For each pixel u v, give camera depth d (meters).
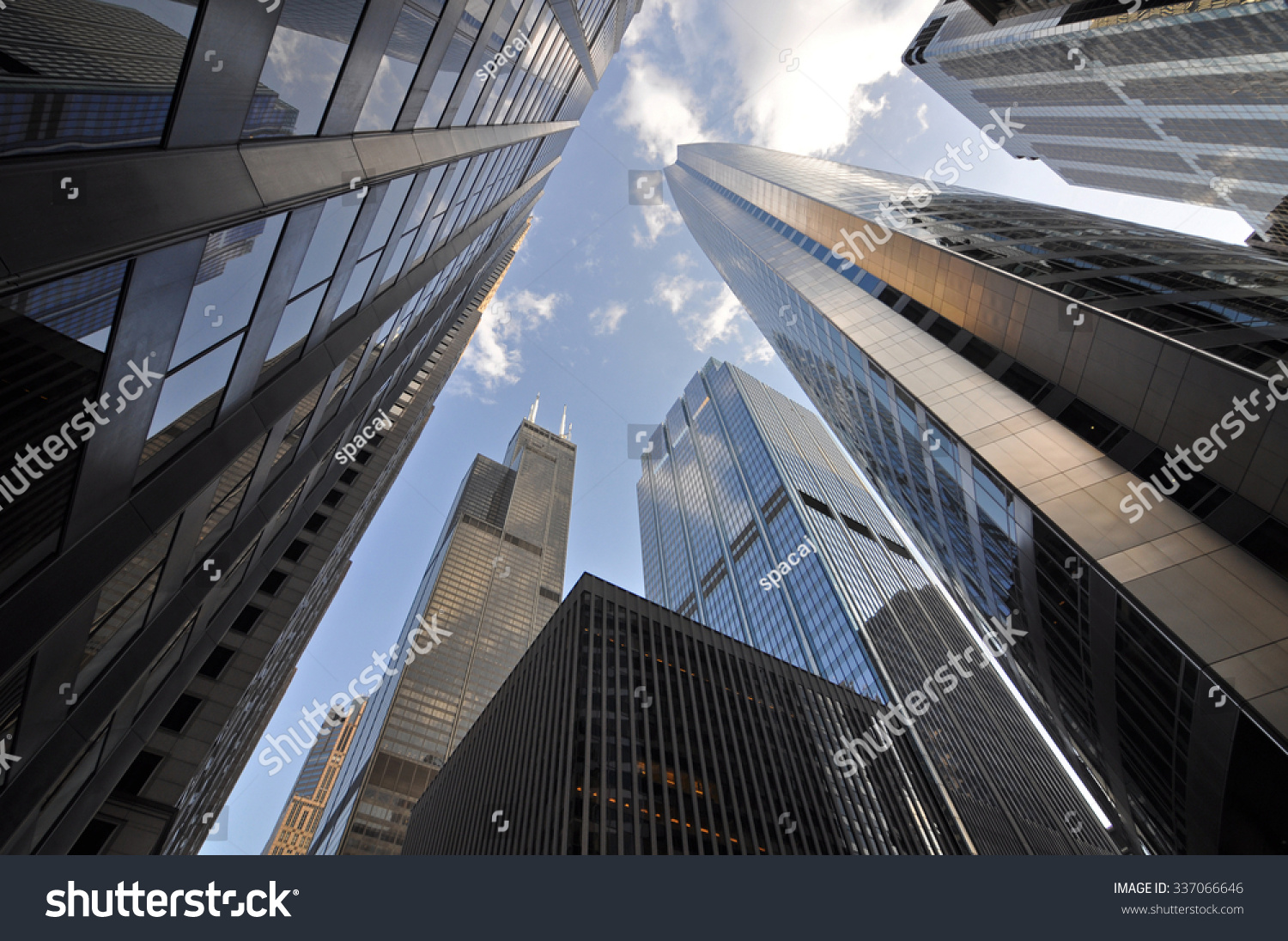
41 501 10.01
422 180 23.91
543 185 73.44
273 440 20.17
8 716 11.93
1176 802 33.06
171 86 9.85
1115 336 34.66
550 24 35.88
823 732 103.62
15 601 10.15
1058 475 35.22
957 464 43.41
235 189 12.08
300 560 50.25
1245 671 23.66
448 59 22.02
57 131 8.05
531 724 88.00
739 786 81.44
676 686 91.69
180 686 24.30
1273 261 40.81
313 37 13.27
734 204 137.62
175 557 16.64
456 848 89.00
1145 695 30.94
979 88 143.62
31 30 7.55
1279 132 100.94
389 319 28.89
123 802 29.89
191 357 13.19
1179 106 109.00
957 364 47.59
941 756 127.88
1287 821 23.72
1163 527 30.02
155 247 10.25
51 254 8.22
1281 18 78.19
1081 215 65.44
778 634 166.88
